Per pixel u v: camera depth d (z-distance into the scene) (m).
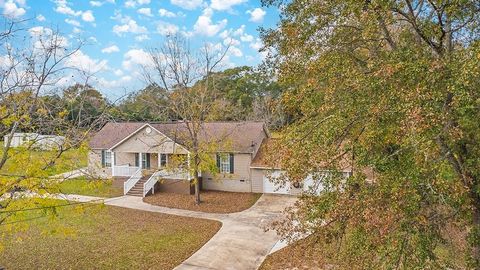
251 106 49.66
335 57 8.82
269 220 20.66
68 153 9.81
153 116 32.78
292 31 8.97
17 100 8.89
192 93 27.02
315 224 8.45
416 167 6.07
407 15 7.96
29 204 8.97
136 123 33.00
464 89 6.02
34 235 17.88
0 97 8.71
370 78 7.14
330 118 8.02
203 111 25.09
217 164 28.73
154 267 14.29
